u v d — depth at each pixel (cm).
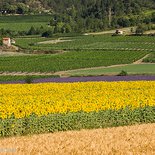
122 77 11500
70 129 5566
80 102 5912
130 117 5991
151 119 6141
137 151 3741
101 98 6328
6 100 6375
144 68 15800
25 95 7362
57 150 3712
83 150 3719
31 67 17150
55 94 7269
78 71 15688
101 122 5791
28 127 5322
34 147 3788
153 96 6738
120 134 4516
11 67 17312
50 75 13938
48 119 5425
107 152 3650
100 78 11362
